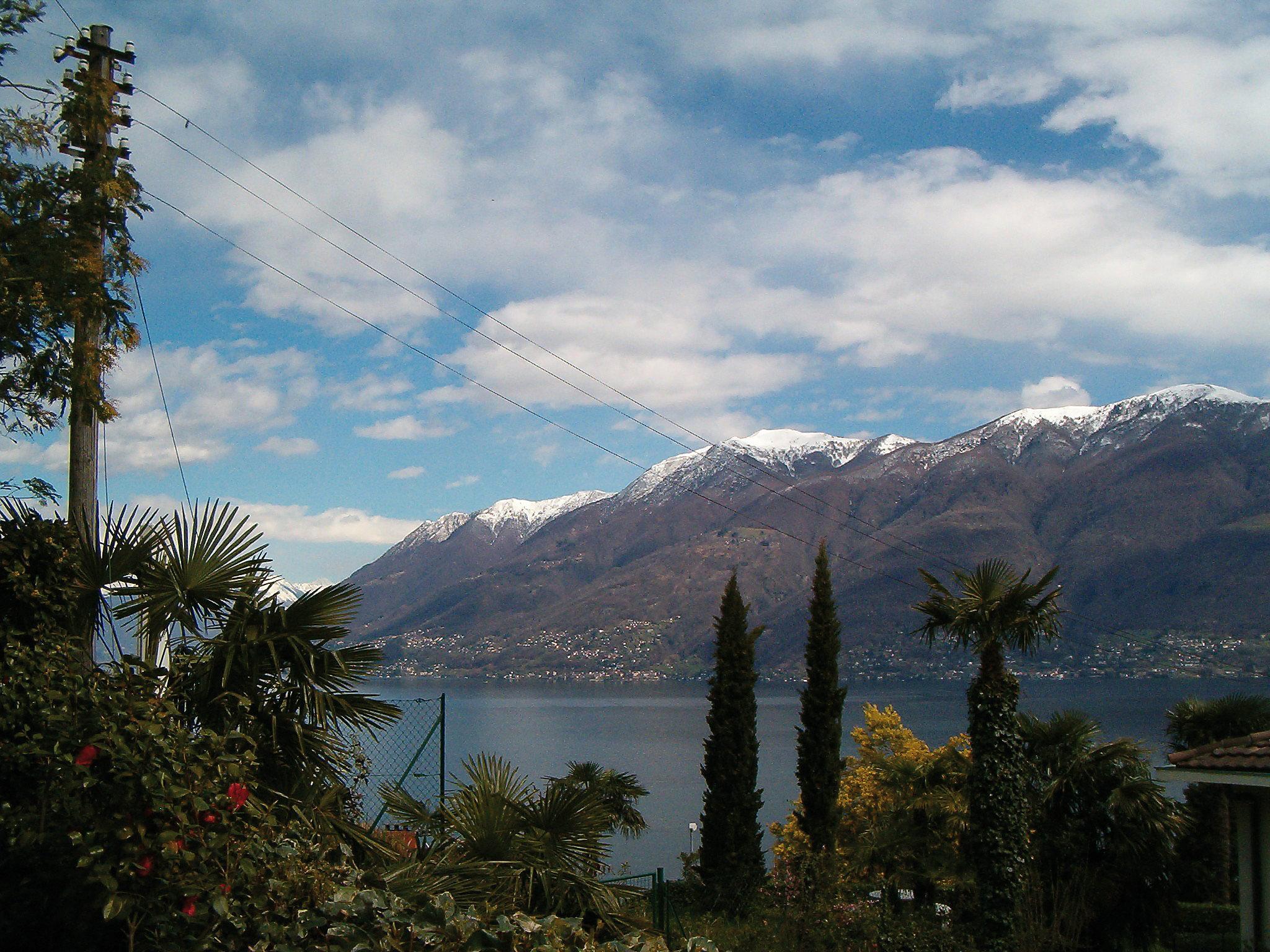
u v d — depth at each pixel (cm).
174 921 474
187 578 767
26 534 701
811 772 2138
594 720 15925
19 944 501
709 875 2055
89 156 974
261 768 719
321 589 768
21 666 582
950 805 1959
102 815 477
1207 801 2248
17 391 834
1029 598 1695
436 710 1109
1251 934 1325
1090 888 1700
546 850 812
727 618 2200
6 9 850
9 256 795
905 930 1531
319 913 488
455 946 479
